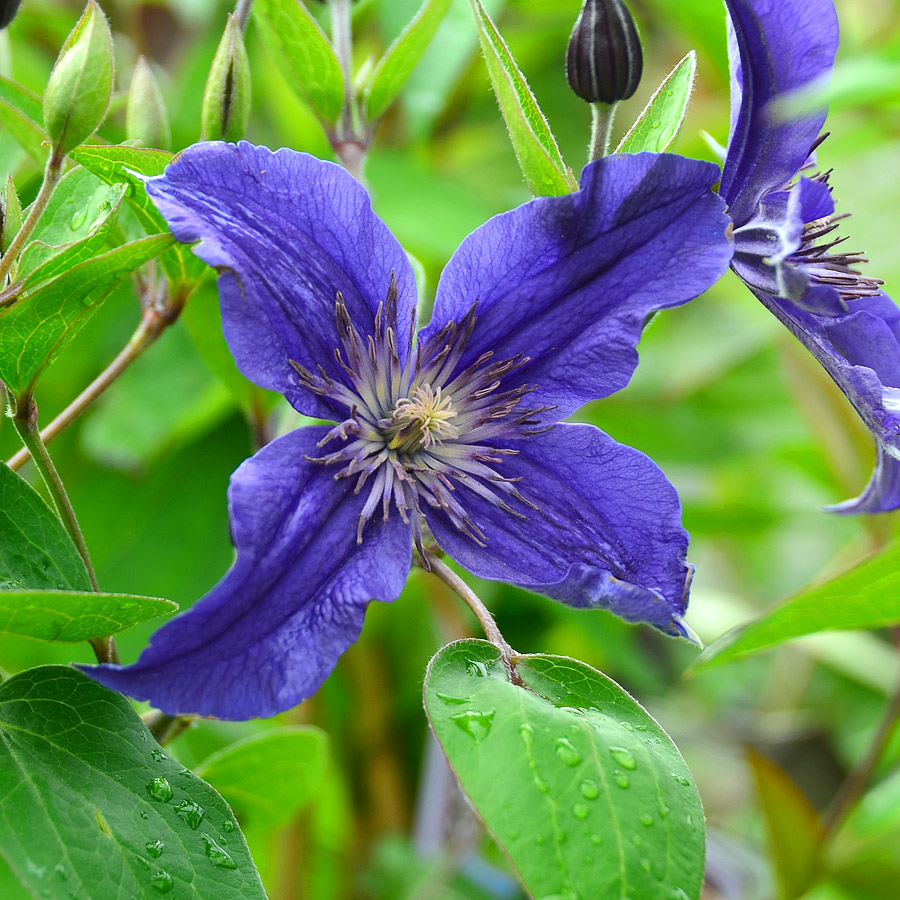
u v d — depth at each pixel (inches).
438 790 16.0
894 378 10.4
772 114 10.0
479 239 9.9
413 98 15.2
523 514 9.9
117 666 8.3
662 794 8.7
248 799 12.8
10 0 9.5
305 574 9.1
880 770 15.8
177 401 14.7
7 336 9.5
